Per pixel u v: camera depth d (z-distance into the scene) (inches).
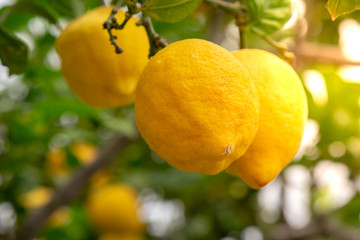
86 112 26.5
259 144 14.2
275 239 35.2
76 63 16.2
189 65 13.1
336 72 31.5
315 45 28.9
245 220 41.7
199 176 37.3
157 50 15.0
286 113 14.4
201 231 42.3
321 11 27.1
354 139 34.3
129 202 36.2
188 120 12.9
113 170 37.7
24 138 28.9
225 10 16.7
